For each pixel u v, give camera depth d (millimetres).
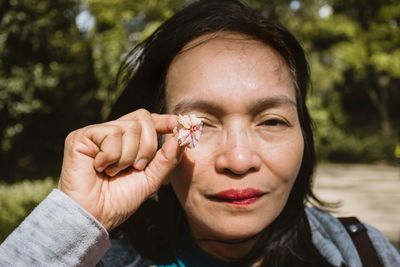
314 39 5988
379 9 6145
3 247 383
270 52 469
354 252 534
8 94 3918
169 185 520
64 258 385
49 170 4449
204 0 499
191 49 464
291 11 5379
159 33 508
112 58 4602
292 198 530
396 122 7379
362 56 6141
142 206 526
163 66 488
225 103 441
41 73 4004
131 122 406
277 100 451
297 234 525
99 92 4594
